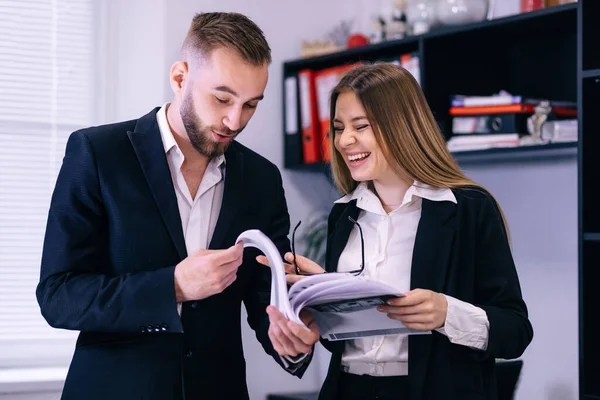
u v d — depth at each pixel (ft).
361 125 5.81
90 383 5.39
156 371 5.38
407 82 5.95
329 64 10.69
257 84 5.38
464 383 5.52
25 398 9.04
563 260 9.30
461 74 9.57
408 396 5.47
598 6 7.98
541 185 9.55
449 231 5.67
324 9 11.23
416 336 5.53
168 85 9.91
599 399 7.54
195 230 5.72
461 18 9.29
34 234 10.01
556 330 9.34
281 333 5.01
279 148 10.75
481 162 10.19
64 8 10.30
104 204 5.51
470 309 5.35
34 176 10.07
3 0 10.07
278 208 6.17
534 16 8.34
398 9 10.28
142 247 5.46
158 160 5.62
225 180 5.82
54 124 10.18
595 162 7.91
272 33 10.70
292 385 10.44
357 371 5.74
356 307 5.08
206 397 5.52
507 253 5.75
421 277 5.61
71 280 5.32
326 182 11.07
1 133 9.97
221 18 5.49
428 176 5.83
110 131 5.70
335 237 6.10
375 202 5.96
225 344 5.69
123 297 5.14
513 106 8.73
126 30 10.29
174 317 5.12
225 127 5.44
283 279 4.91
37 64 10.18
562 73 9.27
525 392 9.57
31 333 9.95
